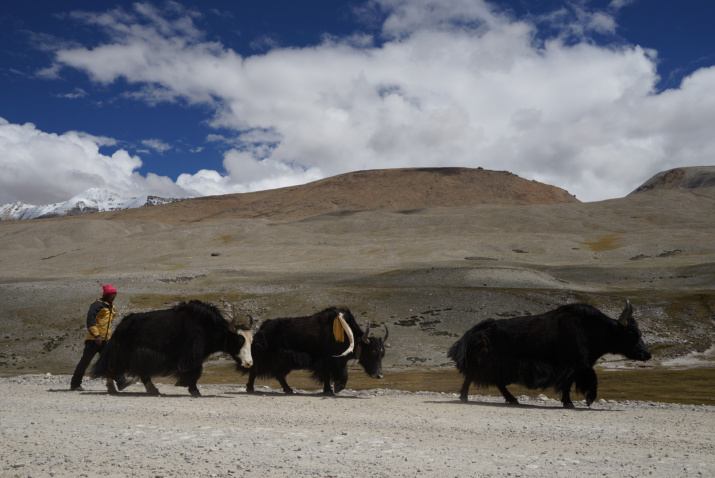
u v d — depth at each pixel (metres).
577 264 87.00
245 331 12.48
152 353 11.84
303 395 13.85
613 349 12.48
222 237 157.62
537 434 8.10
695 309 45.38
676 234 123.62
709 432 8.73
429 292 49.19
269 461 5.80
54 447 6.20
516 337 12.21
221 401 11.31
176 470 5.37
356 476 5.32
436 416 9.70
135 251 135.88
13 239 199.88
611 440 7.76
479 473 5.55
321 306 47.25
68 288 53.69
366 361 14.23
